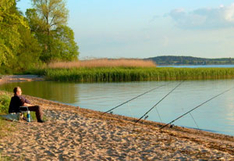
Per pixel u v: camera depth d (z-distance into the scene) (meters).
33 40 49.47
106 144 7.44
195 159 6.18
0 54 16.88
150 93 22.64
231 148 7.53
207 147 7.41
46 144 7.27
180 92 23.20
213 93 22.41
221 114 14.12
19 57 46.19
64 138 7.96
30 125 9.39
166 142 7.68
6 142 7.22
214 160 6.11
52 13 57.44
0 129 8.26
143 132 8.93
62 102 18.30
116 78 36.06
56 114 11.87
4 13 17.08
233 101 18.28
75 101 18.67
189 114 14.22
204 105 16.88
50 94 22.52
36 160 5.93
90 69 40.59
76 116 11.53
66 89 26.06
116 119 11.62
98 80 35.75
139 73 36.22
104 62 42.72
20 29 47.12
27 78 39.81
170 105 16.92
